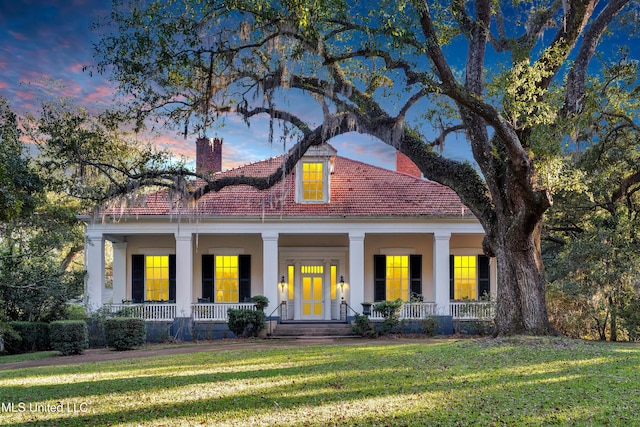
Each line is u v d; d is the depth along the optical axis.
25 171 16.59
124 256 25.81
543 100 14.05
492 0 14.80
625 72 17.64
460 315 23.55
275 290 23.64
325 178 24.48
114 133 19.72
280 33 13.07
